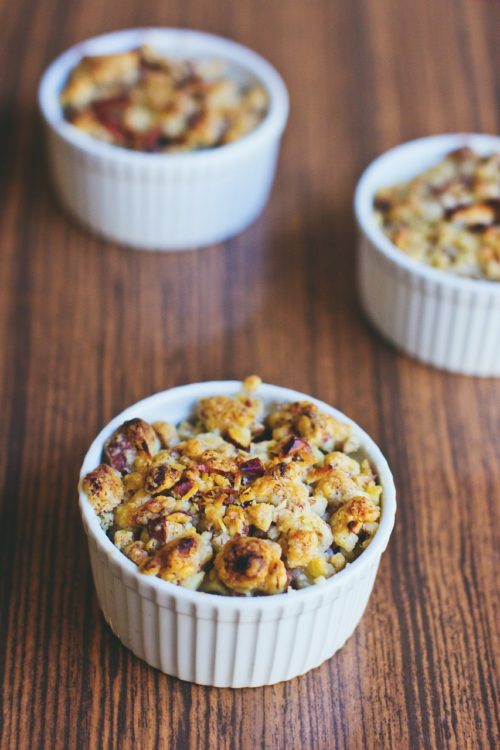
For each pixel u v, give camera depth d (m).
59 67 0.60
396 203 0.55
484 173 0.56
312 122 0.65
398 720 0.44
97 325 0.55
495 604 0.47
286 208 0.61
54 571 0.47
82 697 0.44
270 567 0.43
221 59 0.62
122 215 0.57
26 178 0.61
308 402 0.47
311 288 0.57
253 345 0.55
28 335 0.55
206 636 0.43
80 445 0.51
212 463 0.45
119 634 0.45
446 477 0.51
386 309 0.54
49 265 0.58
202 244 0.59
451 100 0.66
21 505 0.49
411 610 0.47
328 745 0.44
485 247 0.53
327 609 0.43
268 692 0.45
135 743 0.43
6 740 0.43
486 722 0.44
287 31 0.69
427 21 0.71
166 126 0.58
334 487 0.45
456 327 0.53
